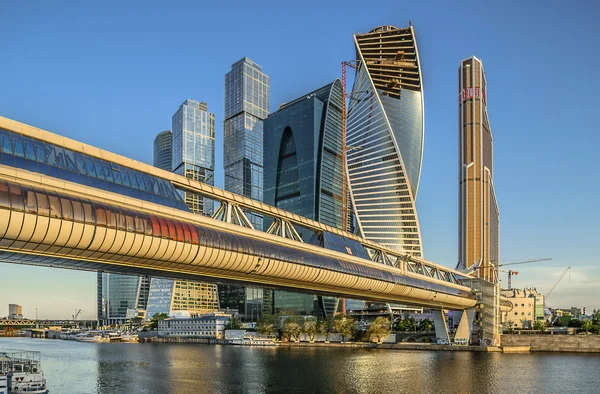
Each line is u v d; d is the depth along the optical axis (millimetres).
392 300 163625
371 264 130375
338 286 117438
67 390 113812
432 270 191625
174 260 75000
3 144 60531
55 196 61000
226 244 81938
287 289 118438
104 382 125312
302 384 117500
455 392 106938
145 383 122375
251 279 95625
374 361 168250
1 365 103375
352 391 108000
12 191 57156
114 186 72125
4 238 57656
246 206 97250
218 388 113250
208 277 90188
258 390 110000
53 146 66438
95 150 71812
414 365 155375
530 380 123625
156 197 78000
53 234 60406
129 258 70812
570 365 156125
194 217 80438
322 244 118875
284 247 96938
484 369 144875
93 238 64062
